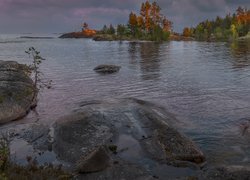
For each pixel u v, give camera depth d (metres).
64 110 22.89
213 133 17.38
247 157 14.26
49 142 15.82
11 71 25.19
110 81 35.50
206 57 61.47
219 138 16.62
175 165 13.48
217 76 37.28
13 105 21.16
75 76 39.50
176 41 150.12
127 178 12.16
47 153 14.78
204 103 24.00
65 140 15.52
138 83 33.84
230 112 21.41
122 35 166.75
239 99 25.14
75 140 15.40
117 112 18.67
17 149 15.24
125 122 17.36
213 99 25.33
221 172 11.84
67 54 74.12
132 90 30.03
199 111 21.72
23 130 17.64
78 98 26.86
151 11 152.62
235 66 45.94
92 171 12.48
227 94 27.14
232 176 11.52
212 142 16.11
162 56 65.56
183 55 67.31
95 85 33.09
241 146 15.51
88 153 14.07
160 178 12.32
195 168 13.29
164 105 23.27
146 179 12.08
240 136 16.80
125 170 12.65
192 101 24.72
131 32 163.88
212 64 49.47
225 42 133.12
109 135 15.90
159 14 152.75
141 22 155.62
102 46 107.69
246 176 11.42
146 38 152.50
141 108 19.34
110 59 60.56
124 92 29.16
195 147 14.43
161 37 146.25
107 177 12.18
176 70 43.44
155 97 26.48
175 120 19.47
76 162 13.40
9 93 21.92
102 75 40.09
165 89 30.11
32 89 24.12
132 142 15.45
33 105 23.95
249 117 20.11
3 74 24.25
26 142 16.09
